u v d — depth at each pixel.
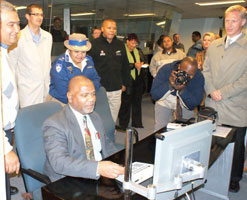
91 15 5.66
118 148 2.18
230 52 2.23
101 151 1.70
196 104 2.28
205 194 2.42
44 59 2.67
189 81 2.13
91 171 1.23
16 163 1.40
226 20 2.19
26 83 2.56
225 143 1.76
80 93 1.49
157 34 7.64
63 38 4.97
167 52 3.91
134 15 6.68
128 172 1.04
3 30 1.37
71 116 1.53
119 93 3.35
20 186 2.46
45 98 2.74
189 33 10.59
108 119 2.33
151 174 1.31
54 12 4.78
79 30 5.47
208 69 2.46
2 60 1.40
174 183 0.99
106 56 3.15
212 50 2.39
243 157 2.40
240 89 2.18
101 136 1.71
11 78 1.46
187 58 2.07
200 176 1.04
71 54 2.31
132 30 6.80
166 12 7.61
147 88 6.52
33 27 2.53
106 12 5.98
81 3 5.28
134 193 1.14
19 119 1.56
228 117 2.31
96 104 2.26
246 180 2.69
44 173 1.55
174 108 2.44
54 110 1.78
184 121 2.13
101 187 1.19
